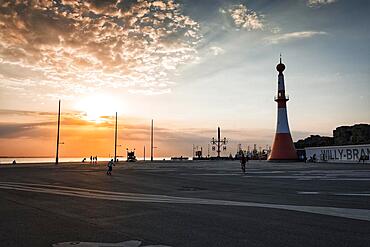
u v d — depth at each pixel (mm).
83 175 29609
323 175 29031
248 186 19406
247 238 7258
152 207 11570
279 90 81812
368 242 6867
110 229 8203
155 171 37375
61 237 7426
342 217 9500
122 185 20188
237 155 120500
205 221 9078
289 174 31000
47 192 16266
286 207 11320
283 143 80438
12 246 6719
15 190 17094
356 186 18844
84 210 10984
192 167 49094
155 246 6680
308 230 7941
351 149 71062
